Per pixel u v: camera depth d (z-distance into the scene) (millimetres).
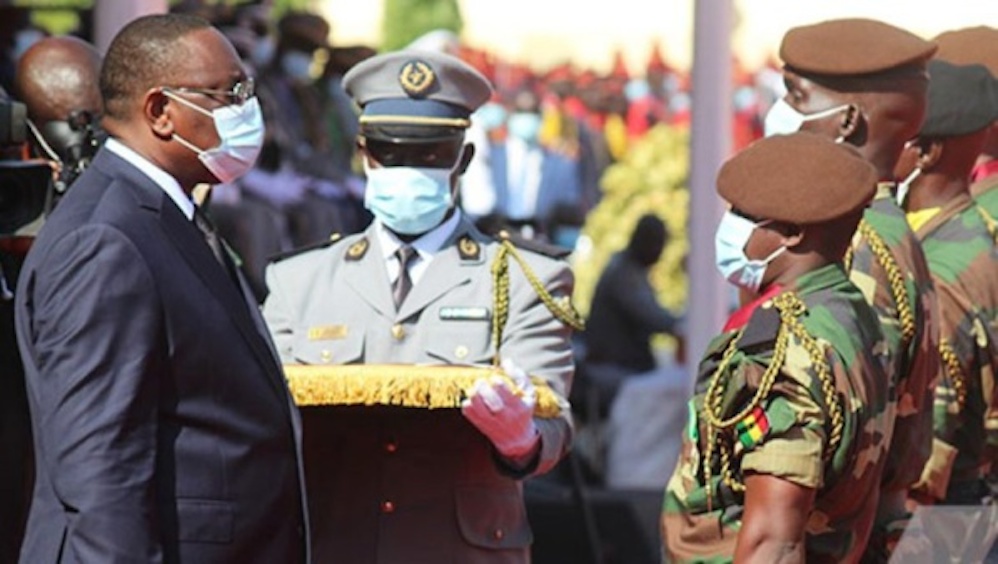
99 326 9211
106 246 9305
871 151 10930
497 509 11219
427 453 11188
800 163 9906
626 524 18250
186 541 9352
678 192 28797
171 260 9477
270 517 9617
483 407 10578
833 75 10922
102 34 16422
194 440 9445
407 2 31500
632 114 30422
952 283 11734
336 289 11523
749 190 9922
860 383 9664
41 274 9328
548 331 11344
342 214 19938
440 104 11344
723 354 9898
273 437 9680
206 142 9773
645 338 23703
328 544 11148
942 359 11633
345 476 11195
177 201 9789
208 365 9477
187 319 9430
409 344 11367
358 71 11383
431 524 11117
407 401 10680
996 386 11789
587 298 27719
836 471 9617
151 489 9242
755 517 9484
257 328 9828
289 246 19188
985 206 13141
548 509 17953
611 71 31641
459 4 32719
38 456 9492
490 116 27328
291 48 20656
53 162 12062
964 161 12047
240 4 20875
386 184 11297
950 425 11500
